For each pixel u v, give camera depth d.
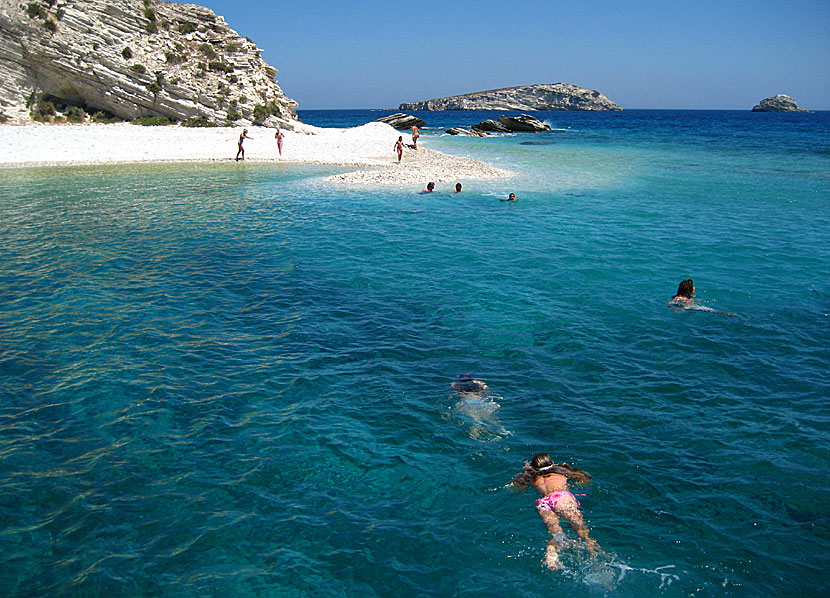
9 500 6.40
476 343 10.79
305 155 42.59
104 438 7.68
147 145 42.19
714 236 18.86
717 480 6.79
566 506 6.25
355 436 7.78
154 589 5.23
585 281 14.24
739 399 8.70
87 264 15.37
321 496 6.57
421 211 23.09
